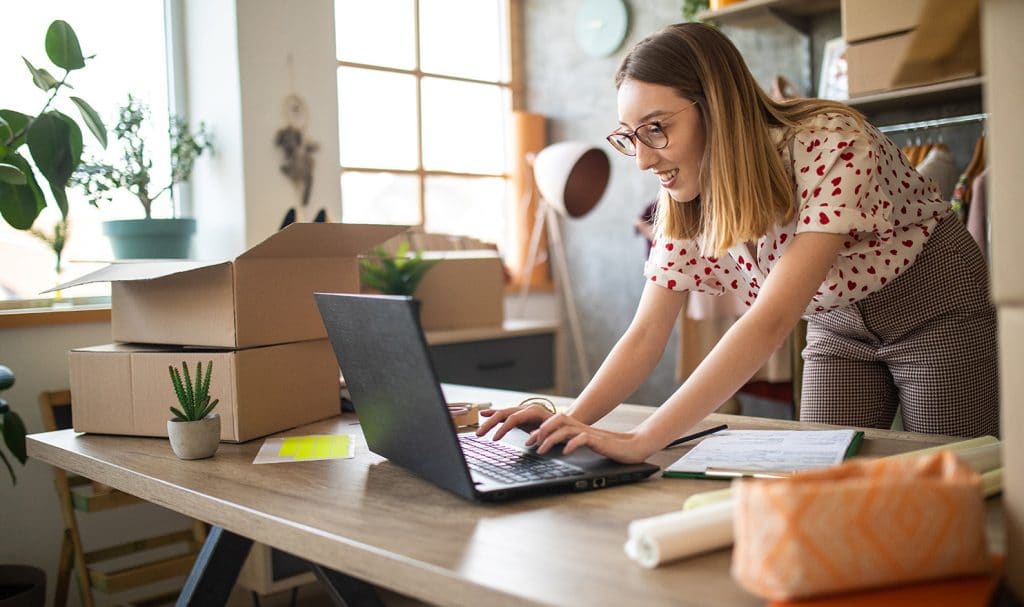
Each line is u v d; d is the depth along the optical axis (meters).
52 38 2.36
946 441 1.39
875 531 0.75
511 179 4.79
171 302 1.73
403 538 1.00
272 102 3.11
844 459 1.24
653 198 4.47
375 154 4.26
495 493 1.13
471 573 0.88
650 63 1.39
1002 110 0.75
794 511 0.74
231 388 1.62
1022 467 0.76
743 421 1.62
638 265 4.56
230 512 1.19
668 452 1.41
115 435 1.74
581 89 4.71
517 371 3.64
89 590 2.36
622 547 0.95
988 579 0.78
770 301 1.29
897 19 2.90
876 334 1.72
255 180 3.06
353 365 1.33
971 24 0.85
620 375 1.55
